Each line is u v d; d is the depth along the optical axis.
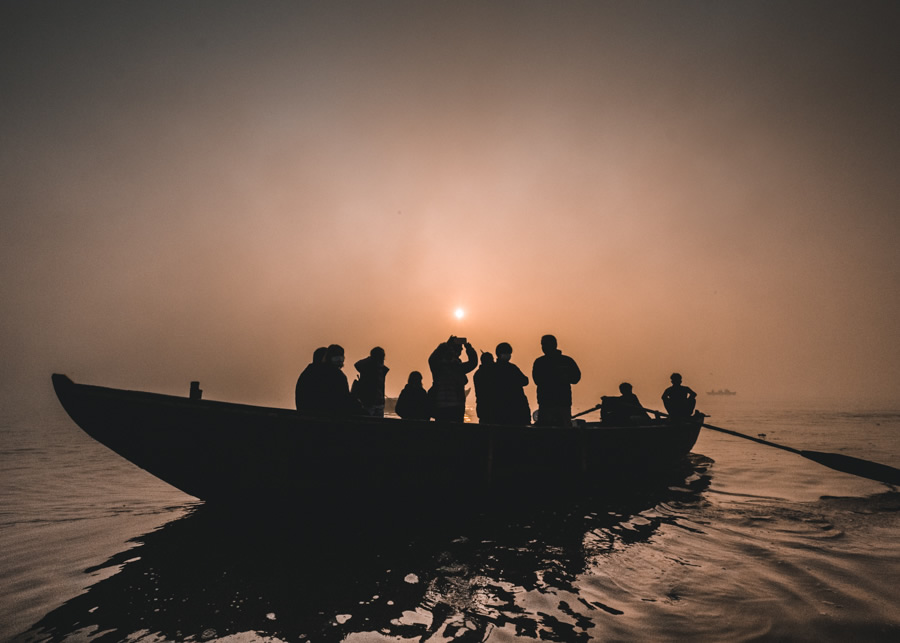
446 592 2.86
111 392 3.66
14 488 6.09
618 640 2.25
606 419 8.34
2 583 2.95
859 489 6.40
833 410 39.12
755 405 58.47
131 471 7.63
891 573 3.13
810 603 2.65
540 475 5.38
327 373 4.60
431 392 5.75
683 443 8.20
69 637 2.27
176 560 3.39
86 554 3.51
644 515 4.84
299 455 3.98
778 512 4.98
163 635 2.30
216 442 3.81
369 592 2.85
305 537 4.00
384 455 4.29
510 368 5.82
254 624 2.43
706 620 2.46
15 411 32.03
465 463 4.74
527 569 3.26
